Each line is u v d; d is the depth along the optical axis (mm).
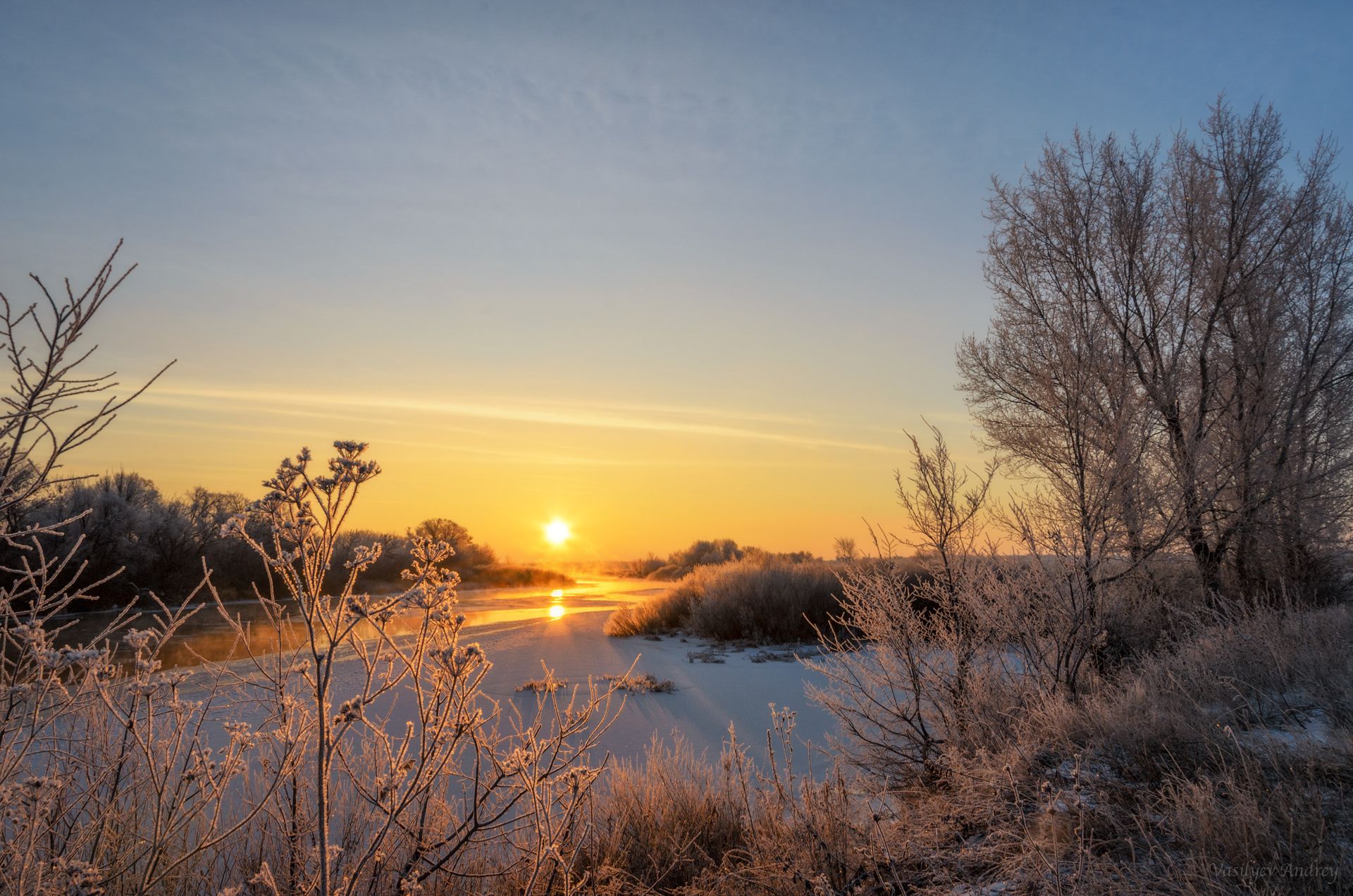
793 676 12570
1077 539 6543
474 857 4066
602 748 7902
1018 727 5387
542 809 3518
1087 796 4109
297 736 3145
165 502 26984
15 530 2699
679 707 10102
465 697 3146
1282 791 3523
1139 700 4926
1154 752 4441
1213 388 9641
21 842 2768
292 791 3541
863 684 6383
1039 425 9633
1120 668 6453
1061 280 10039
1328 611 7023
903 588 6473
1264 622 6090
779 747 7988
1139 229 9945
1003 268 10484
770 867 4344
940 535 6566
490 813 4527
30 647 2861
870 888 4055
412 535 2992
